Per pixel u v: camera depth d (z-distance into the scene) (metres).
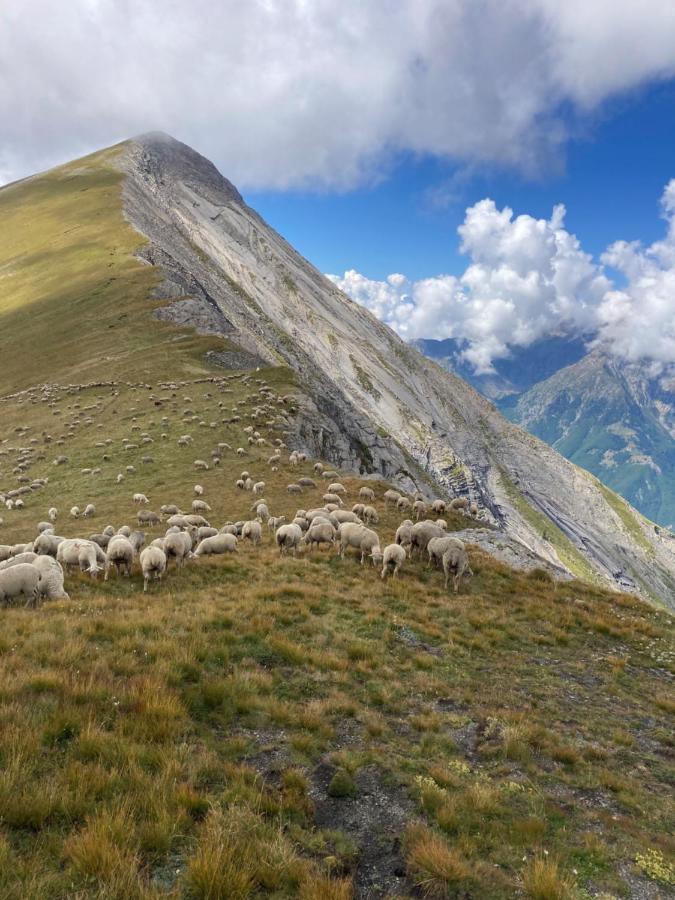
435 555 20.47
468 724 10.09
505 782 8.29
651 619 20.11
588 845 7.02
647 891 6.41
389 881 6.09
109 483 37.50
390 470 72.12
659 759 9.98
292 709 9.39
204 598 14.98
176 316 80.44
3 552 19.70
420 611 16.00
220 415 48.94
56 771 6.41
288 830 6.57
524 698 11.73
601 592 22.16
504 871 6.33
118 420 50.50
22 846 5.43
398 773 8.07
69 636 10.55
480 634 15.17
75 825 5.80
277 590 15.89
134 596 15.32
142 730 7.61
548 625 16.92
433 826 7.01
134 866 5.21
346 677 11.01
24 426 52.41
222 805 6.59
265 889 5.54
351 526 20.98
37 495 36.81
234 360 71.12
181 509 32.22
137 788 6.42
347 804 7.30
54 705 7.76
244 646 11.64
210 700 9.02
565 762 9.27
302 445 47.03
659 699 12.63
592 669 14.22
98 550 18.83
